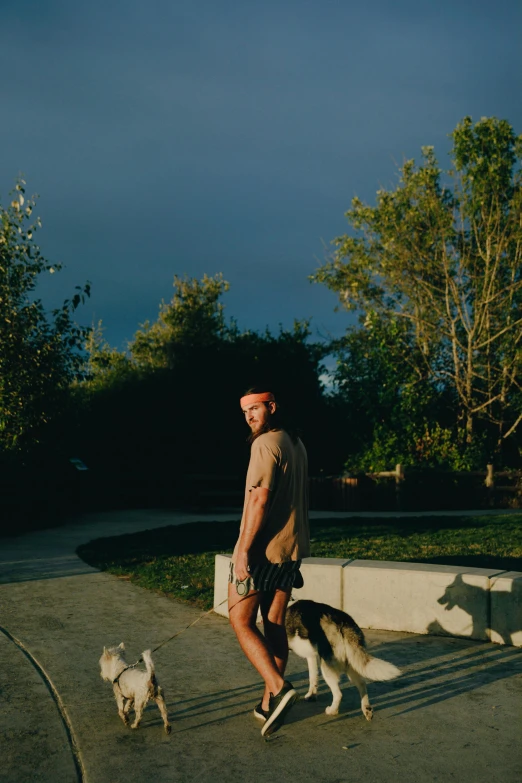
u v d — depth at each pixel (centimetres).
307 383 2594
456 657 516
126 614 664
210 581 796
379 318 2384
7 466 1359
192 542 1155
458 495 1888
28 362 1223
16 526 1398
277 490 387
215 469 2495
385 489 1842
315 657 434
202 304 3738
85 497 1941
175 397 2498
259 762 348
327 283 2645
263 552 387
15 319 1213
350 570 613
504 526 1248
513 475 1956
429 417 2197
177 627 615
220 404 2478
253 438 404
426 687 455
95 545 1138
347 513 1742
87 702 431
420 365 2377
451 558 862
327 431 2550
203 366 2547
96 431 2489
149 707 425
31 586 796
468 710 414
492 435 2339
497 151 2291
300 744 370
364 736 379
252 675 480
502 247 2250
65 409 1422
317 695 445
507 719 400
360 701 434
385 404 2102
